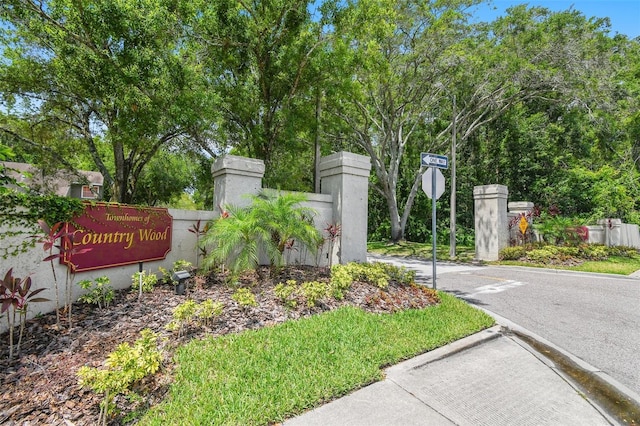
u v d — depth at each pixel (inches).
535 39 629.0
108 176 603.8
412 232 947.3
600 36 691.4
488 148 924.0
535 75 617.6
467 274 427.2
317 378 123.6
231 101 430.3
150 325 154.6
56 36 301.9
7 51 454.9
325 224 308.8
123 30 296.8
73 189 767.1
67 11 307.0
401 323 186.4
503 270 465.1
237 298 175.6
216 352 135.0
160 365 122.3
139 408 102.9
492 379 137.6
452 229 617.9
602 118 666.2
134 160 711.7
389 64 583.8
